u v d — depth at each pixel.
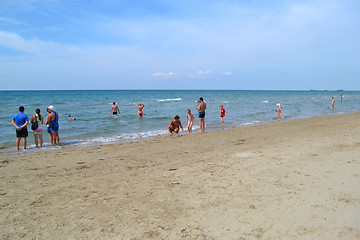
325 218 3.63
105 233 3.52
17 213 4.19
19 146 10.77
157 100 56.12
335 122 16.66
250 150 8.49
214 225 3.62
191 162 7.25
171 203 4.39
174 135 12.78
